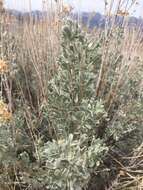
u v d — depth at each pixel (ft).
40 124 7.14
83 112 6.22
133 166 6.84
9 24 8.53
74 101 6.44
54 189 6.16
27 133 7.10
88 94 6.51
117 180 6.70
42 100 7.27
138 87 7.82
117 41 7.58
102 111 6.10
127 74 7.39
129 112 7.13
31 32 8.46
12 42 8.16
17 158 6.28
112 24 7.22
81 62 6.32
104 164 7.06
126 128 7.00
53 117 6.59
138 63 8.11
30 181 6.16
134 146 7.29
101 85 7.07
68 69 6.38
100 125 7.00
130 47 7.54
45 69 7.85
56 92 6.45
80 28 6.36
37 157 6.39
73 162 5.57
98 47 6.52
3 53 7.27
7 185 6.27
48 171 5.89
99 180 6.75
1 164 6.52
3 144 6.19
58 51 7.64
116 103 7.41
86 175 5.65
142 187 6.56
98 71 6.98
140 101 7.18
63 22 7.50
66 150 5.65
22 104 7.54
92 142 6.03
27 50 8.45
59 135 6.59
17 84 7.63
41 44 8.11
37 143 6.58
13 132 6.32
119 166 7.08
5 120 5.94
